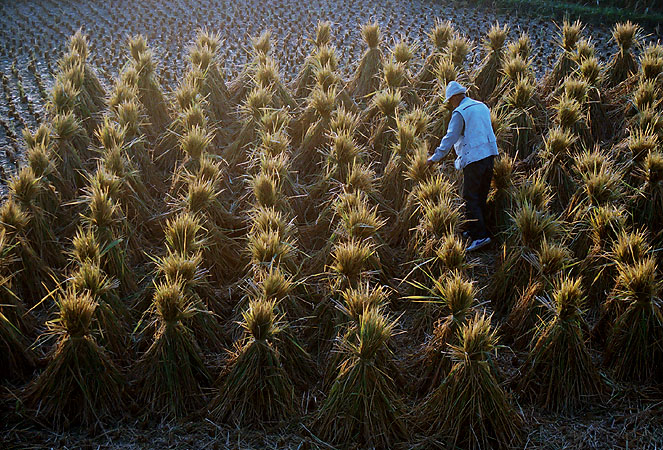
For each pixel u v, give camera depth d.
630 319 4.96
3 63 11.44
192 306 5.10
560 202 6.92
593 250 5.70
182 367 4.70
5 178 7.61
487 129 6.34
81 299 4.50
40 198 6.54
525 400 4.79
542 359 4.74
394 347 5.25
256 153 7.58
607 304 5.22
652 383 4.91
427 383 4.82
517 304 5.34
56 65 11.37
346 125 7.64
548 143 7.10
